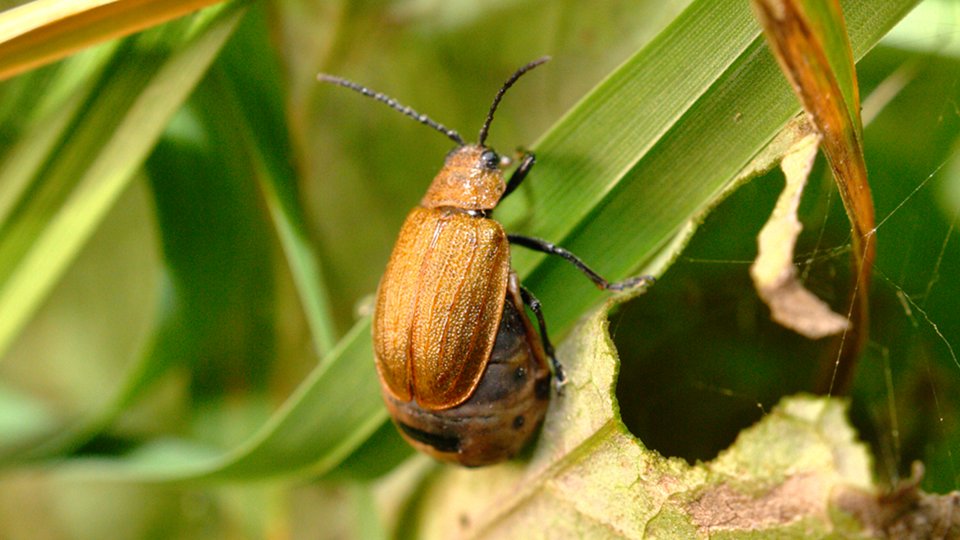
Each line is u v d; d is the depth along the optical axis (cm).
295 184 8
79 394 9
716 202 7
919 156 8
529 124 8
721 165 7
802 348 8
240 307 9
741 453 7
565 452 8
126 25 7
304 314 9
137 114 8
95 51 8
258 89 8
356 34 8
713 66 7
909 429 8
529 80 8
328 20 8
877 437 8
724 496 7
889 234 8
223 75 8
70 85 8
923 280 8
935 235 8
